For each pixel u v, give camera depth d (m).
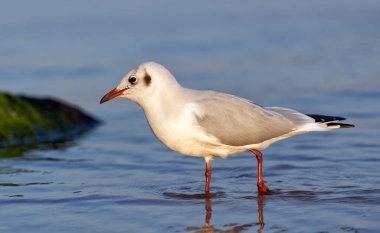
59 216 10.58
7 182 12.77
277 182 12.44
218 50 29.59
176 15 39.19
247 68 26.08
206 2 43.66
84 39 32.44
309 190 11.79
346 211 10.48
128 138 17.41
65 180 12.91
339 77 23.86
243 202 11.20
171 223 10.14
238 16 38.81
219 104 11.75
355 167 13.27
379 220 10.00
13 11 39.06
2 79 24.94
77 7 40.94
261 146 12.04
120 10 40.47
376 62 26.28
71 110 19.47
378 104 19.58
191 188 12.23
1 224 10.20
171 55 28.58
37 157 15.23
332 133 16.48
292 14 39.28
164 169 13.74
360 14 38.41
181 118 11.44
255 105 12.11
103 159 14.88
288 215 10.38
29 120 18.02
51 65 27.16
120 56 28.61
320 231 9.58
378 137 15.85
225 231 9.73
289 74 24.80
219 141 11.67
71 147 16.53
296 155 14.49
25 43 31.44
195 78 24.44
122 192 11.98
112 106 21.80
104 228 9.96
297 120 12.17
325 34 33.03
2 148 16.45
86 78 25.08
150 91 11.61
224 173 13.32
